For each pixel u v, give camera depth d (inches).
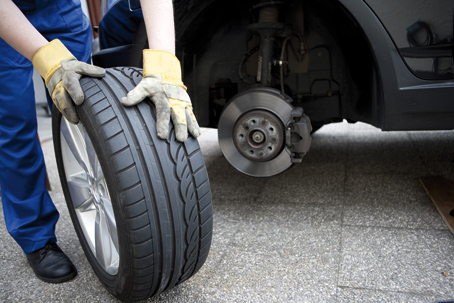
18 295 60.8
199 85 90.9
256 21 81.8
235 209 86.2
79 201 64.0
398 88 67.1
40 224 67.7
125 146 43.6
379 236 69.3
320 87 85.0
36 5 62.1
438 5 64.6
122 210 43.8
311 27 82.9
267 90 74.5
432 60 66.1
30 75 64.6
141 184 43.9
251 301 54.1
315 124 90.0
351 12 66.2
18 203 65.8
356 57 80.6
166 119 44.7
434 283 54.9
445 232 68.7
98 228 58.2
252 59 84.9
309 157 118.3
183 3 72.4
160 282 49.1
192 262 51.8
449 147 115.5
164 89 45.7
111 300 57.3
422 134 133.2
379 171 101.3
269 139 75.2
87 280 63.5
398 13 65.1
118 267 50.4
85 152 59.1
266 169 77.7
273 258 64.9
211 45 89.0
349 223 75.3
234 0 83.4
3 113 61.7
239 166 79.2
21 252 75.5
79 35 68.5
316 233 72.4
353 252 64.8
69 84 44.8
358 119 83.7
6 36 47.1
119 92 46.5
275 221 78.8
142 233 44.4
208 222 50.8
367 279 57.1
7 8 46.4
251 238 72.5
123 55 75.2
